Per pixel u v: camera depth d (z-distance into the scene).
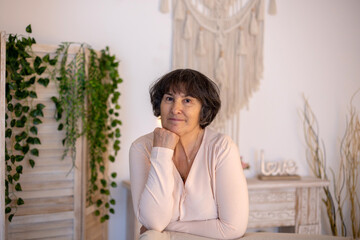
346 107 2.91
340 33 2.89
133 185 1.19
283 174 2.62
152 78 2.54
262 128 2.74
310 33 2.82
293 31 2.78
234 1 2.62
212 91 1.16
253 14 2.63
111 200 2.39
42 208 2.09
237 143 2.68
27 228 2.07
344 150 2.90
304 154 2.84
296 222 2.52
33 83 1.99
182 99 1.13
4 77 1.78
